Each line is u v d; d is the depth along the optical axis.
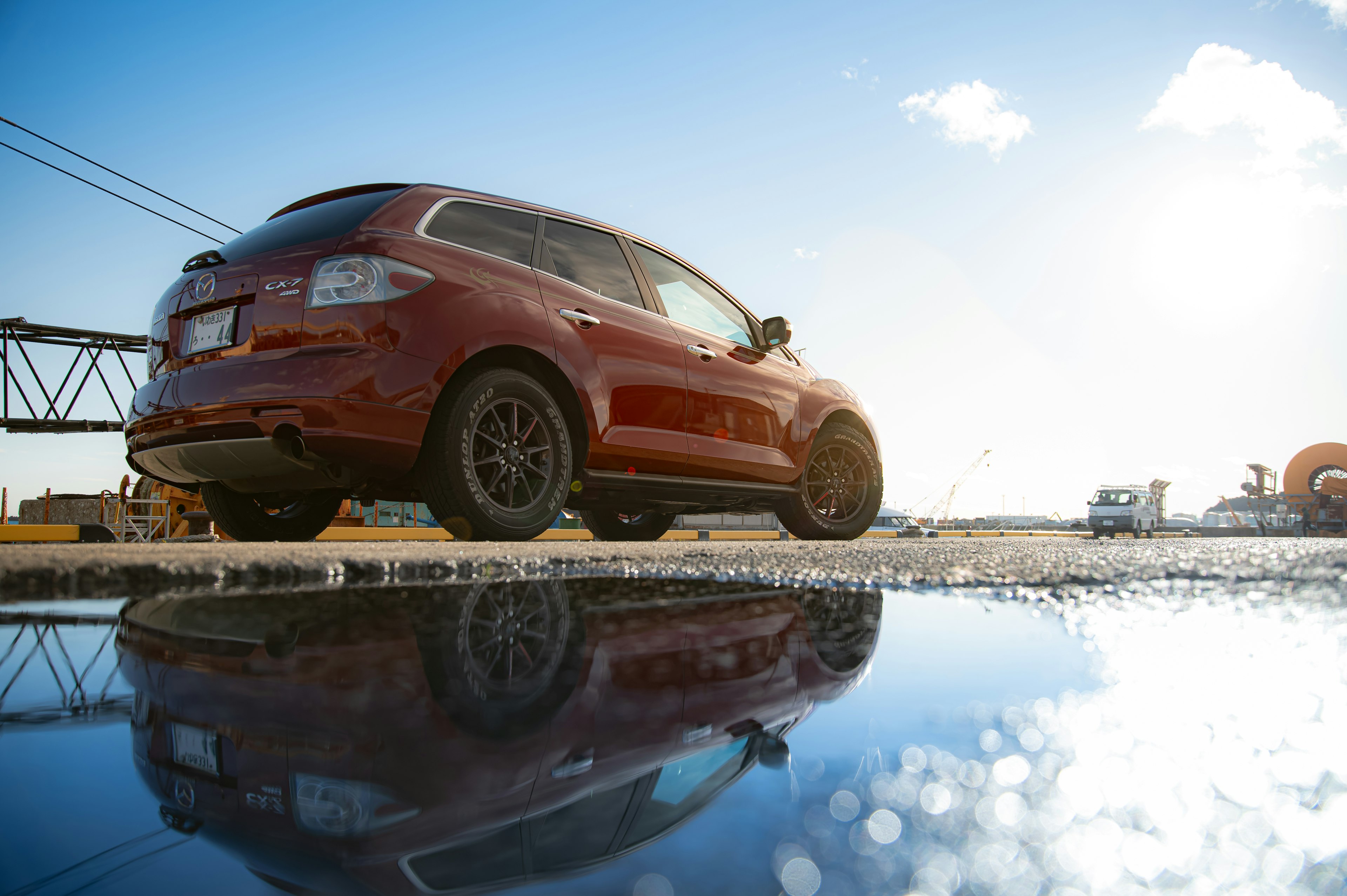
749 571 1.32
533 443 2.95
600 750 0.35
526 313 2.90
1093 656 0.56
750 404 3.83
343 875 0.19
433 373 2.55
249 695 0.48
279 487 2.84
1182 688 0.44
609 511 4.89
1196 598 0.97
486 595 1.01
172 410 2.62
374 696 0.48
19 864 0.20
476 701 0.47
